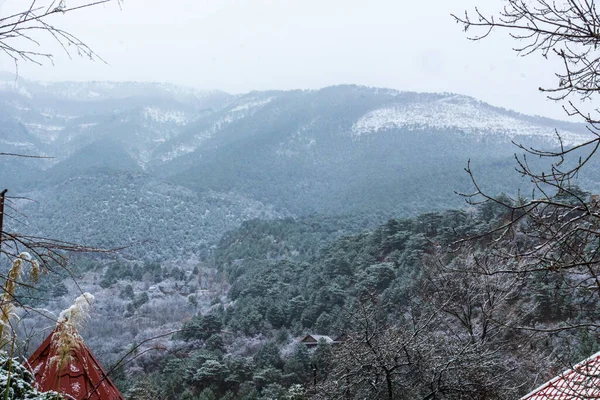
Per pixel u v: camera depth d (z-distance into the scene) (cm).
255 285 10406
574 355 1366
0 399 493
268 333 7569
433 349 1761
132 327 9500
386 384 1762
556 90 554
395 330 1858
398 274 6319
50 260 382
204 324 7100
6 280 365
